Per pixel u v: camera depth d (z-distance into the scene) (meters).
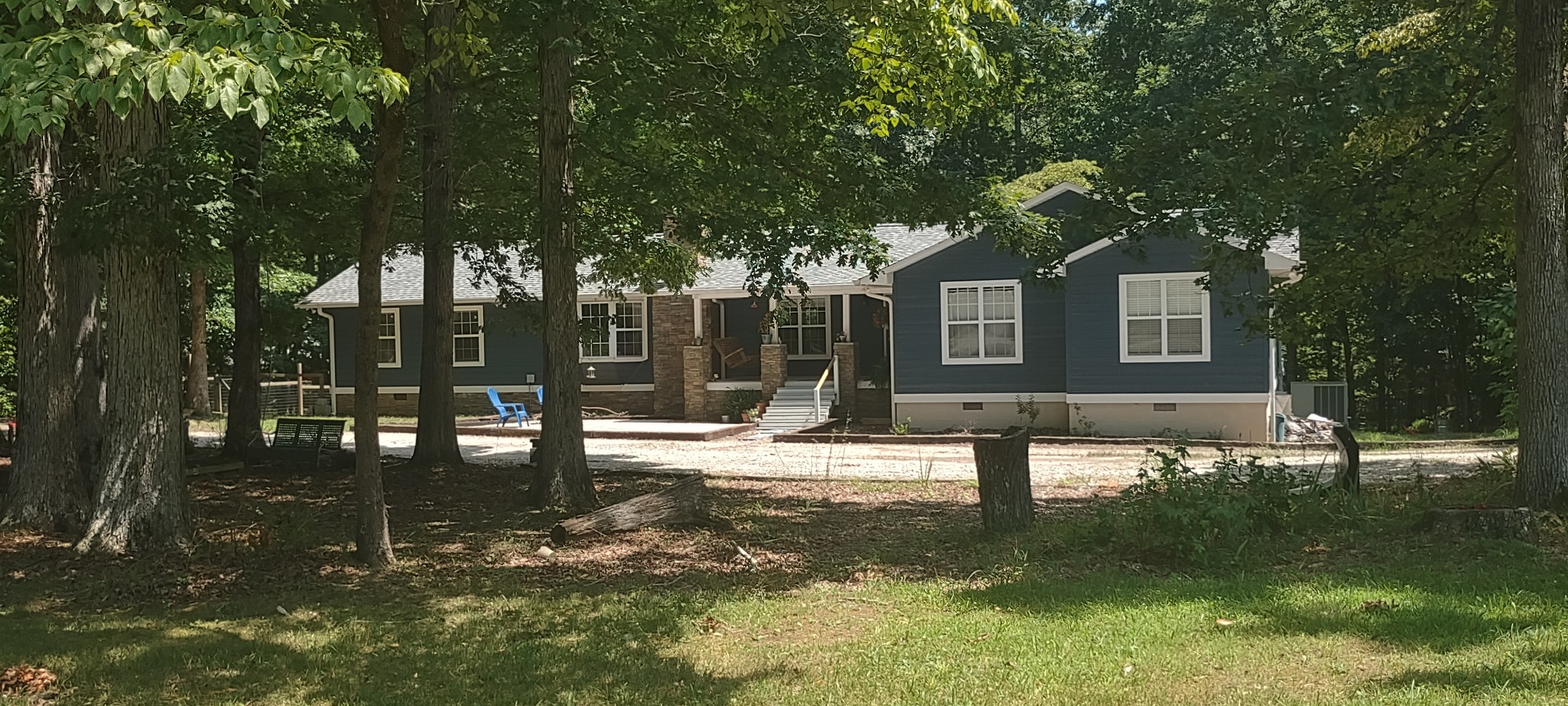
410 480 14.74
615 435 23.92
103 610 7.94
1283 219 11.23
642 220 16.30
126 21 5.83
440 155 14.09
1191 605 7.31
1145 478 10.01
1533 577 7.71
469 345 30.83
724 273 29.14
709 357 28.64
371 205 9.20
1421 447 21.25
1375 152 12.66
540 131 12.42
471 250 18.52
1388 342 33.44
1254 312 21.34
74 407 11.46
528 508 12.41
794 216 13.53
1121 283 22.50
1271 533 9.56
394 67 8.70
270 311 34.38
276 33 5.94
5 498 11.52
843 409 26.98
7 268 15.96
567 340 12.62
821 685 5.83
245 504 12.87
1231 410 21.97
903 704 5.45
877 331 28.66
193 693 5.93
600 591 8.51
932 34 9.46
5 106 5.29
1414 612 6.84
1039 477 15.93
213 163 10.82
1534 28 10.02
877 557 9.65
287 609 7.99
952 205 13.00
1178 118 12.74
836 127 13.12
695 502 11.34
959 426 24.33
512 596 8.39
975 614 7.36
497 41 13.12
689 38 12.38
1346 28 21.41
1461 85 11.88
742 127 12.77
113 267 9.81
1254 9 27.27
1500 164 11.70
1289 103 10.66
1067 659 6.16
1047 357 23.80
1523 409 10.08
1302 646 6.25
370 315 9.52
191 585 8.70
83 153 11.34
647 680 6.05
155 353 9.94
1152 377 22.38
